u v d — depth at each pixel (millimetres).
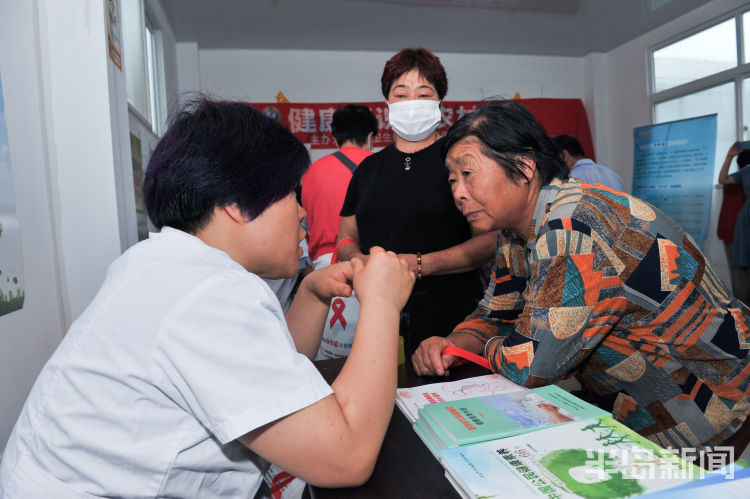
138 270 541
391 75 1510
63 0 1283
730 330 835
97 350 505
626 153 5312
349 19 4258
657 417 890
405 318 1262
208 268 533
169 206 588
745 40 4129
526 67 5406
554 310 764
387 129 5109
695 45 4531
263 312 516
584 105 5566
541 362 777
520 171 823
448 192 1486
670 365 852
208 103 622
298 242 642
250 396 475
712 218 4402
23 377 1000
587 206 795
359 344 582
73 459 506
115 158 1358
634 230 797
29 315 1054
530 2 4082
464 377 927
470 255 1361
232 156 569
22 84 1104
